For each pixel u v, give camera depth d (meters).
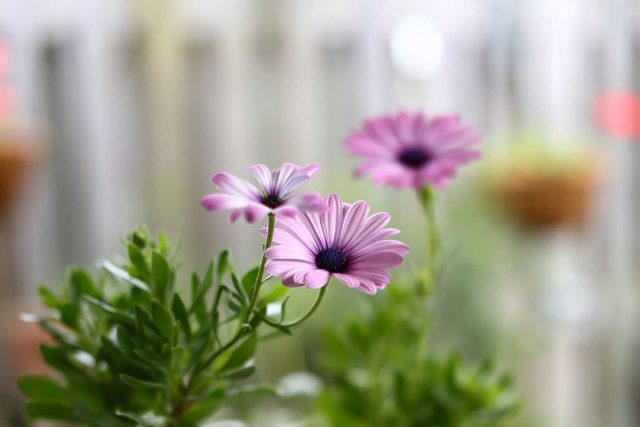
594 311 1.68
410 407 0.72
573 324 1.70
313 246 0.54
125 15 1.71
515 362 1.68
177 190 1.75
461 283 1.65
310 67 1.70
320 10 1.69
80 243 1.75
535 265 1.71
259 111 1.73
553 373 1.72
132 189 1.76
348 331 0.75
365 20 1.64
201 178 1.76
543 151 1.52
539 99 1.61
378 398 0.74
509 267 1.71
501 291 1.71
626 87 1.53
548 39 1.60
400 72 1.65
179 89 1.73
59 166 1.72
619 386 1.68
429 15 1.63
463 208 1.67
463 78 1.64
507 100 1.62
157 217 1.76
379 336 0.74
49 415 0.64
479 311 1.66
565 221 1.54
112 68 1.71
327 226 0.55
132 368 0.62
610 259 1.66
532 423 1.61
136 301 0.62
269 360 1.53
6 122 1.53
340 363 0.77
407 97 1.66
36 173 1.67
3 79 1.61
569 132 1.60
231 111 1.72
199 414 0.64
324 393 0.75
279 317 0.62
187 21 1.72
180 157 1.75
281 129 1.72
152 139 1.74
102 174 1.72
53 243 1.76
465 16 1.63
